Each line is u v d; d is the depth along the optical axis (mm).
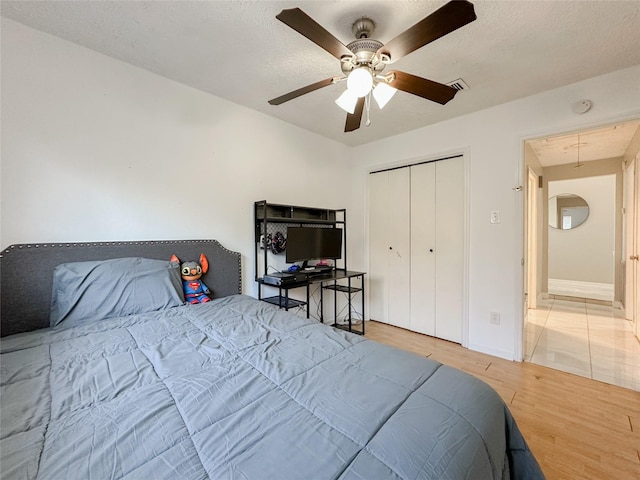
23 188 1680
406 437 746
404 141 3406
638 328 3090
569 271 5887
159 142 2203
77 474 618
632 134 3381
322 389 963
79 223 1865
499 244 2709
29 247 1669
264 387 976
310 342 1363
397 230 3578
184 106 2332
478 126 2811
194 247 2336
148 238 2154
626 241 3846
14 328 1608
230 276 2549
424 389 978
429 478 643
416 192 3391
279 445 714
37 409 838
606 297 5039
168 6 1524
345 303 3783
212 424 788
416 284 3410
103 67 1948
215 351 1247
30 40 1693
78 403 875
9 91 1636
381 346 1335
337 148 3709
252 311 1878
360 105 1909
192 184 2385
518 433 1060
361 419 811
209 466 653
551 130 2414
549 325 3602
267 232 2861
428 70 2096
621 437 1649
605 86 2184
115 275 1787
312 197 3381
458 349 2908
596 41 1785
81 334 1446
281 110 2799
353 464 663
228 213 2615
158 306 1876
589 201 5676
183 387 964
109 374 1048
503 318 2693
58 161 1789
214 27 1686
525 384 2225
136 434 741
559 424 1765
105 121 1961
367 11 1547
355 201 3932
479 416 878
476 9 1518
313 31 1299
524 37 1743
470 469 706
